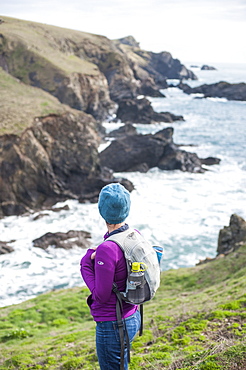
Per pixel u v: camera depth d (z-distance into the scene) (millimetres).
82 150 52438
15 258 33719
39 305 21734
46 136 51469
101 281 3273
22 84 82812
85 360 9695
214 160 63750
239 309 11469
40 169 48719
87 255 3605
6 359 12258
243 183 54406
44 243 36000
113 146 62719
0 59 105062
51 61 104375
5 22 125062
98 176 53281
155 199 47875
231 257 24969
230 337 8422
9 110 54531
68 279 30656
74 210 45656
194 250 34719
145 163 60812
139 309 3834
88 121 57125
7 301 27328
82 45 133750
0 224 41375
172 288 22984
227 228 30219
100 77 108375
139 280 3285
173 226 39750
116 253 3330
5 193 45625
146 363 7305
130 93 130625
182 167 60250
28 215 44125
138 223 40406
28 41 111875
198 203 46531
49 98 73688
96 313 3436
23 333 17422
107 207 3469
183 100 146875
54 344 13406
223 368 4785
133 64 163875
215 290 18438
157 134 65562
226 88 160000
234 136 85312
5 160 46406
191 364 5570
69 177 51500
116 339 3404
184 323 11039
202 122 102312
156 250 3699
